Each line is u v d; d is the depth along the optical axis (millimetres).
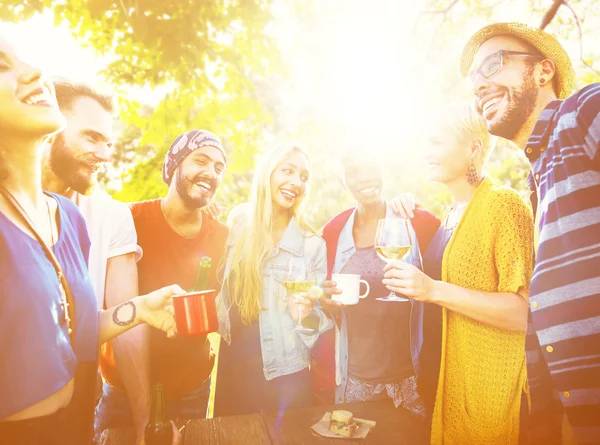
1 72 812
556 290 1450
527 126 1705
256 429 1569
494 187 2006
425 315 2232
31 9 3994
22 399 826
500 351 1831
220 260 2336
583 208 1402
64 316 925
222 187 5609
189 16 4105
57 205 1054
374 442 1490
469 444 1854
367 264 2400
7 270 822
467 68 1883
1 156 863
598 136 1345
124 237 1877
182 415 2172
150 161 4922
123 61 4496
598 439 1391
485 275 1923
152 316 1288
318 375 2420
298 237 2373
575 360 1410
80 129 1708
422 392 2191
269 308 2248
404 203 2486
